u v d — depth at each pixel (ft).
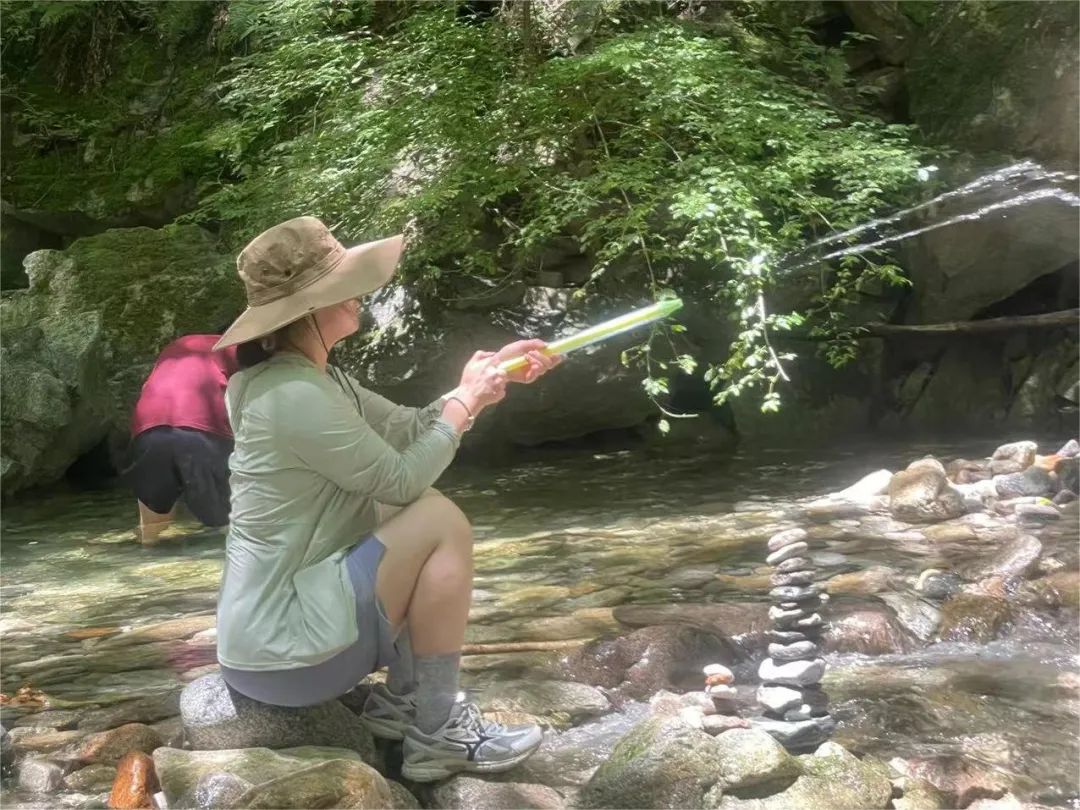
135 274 29.91
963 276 30.17
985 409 31.76
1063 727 10.57
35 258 30.01
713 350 30.01
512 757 9.32
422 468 8.91
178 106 35.91
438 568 8.96
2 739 10.23
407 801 8.98
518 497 23.75
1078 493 20.57
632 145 27.22
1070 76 28.40
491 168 27.12
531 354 9.45
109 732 10.48
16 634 14.73
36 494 27.22
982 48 29.76
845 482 23.72
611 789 9.07
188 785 8.59
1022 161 29.09
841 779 9.08
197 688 9.62
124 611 15.80
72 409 27.50
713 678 10.30
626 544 18.39
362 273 9.07
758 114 25.11
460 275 29.32
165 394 19.80
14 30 37.27
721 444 30.35
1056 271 31.71
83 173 35.17
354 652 8.75
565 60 26.37
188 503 19.93
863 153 24.86
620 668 12.18
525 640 13.17
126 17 37.83
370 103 28.50
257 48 33.01
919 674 12.00
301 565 8.87
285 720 9.33
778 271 27.66
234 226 31.17
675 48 25.71
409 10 31.65
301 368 8.93
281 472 8.77
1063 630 13.34
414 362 28.60
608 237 27.12
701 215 22.56
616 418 30.22
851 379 32.27
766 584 15.42
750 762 9.00
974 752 10.05
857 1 31.83
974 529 18.21
